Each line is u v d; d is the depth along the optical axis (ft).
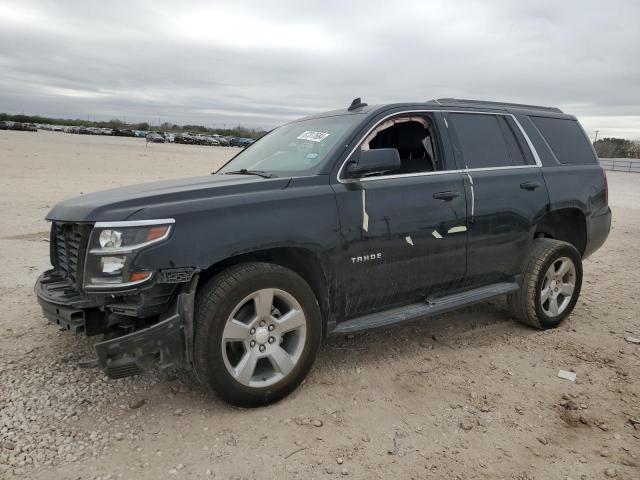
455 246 13.88
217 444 9.77
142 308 9.93
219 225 10.34
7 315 15.79
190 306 10.09
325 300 12.03
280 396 11.27
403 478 9.02
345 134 12.86
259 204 10.91
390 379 12.66
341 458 9.49
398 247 12.77
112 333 10.76
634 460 9.74
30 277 19.77
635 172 155.84
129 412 10.77
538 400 11.87
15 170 64.44
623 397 12.10
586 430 10.73
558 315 16.38
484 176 14.65
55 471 8.85
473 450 9.90
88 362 9.98
